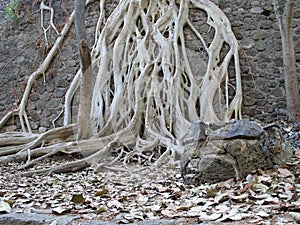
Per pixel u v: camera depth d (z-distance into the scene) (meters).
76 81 5.28
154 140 3.94
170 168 3.35
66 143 4.29
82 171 3.74
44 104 5.59
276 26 5.02
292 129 4.17
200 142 2.68
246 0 5.17
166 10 5.20
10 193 2.57
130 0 5.28
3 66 5.96
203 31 5.11
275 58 4.93
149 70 4.61
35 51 5.84
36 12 5.95
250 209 1.78
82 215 1.83
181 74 4.62
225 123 2.69
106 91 4.71
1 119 5.80
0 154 4.38
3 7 6.19
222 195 2.08
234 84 4.81
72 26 5.73
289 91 4.54
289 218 1.58
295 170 2.62
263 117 4.80
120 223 1.68
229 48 4.93
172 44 4.81
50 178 3.42
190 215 1.74
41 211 1.93
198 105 4.48
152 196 2.36
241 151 2.55
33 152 4.26
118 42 4.97
